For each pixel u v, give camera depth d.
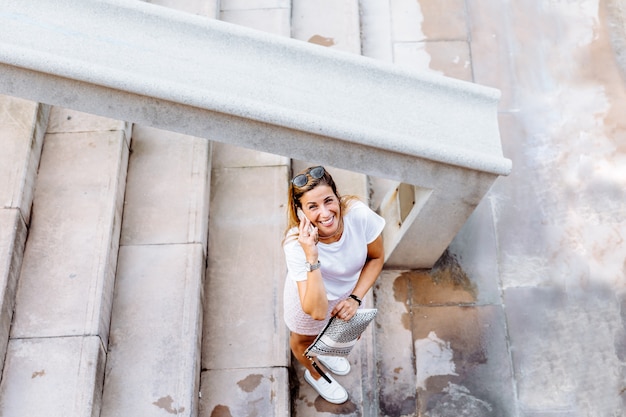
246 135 2.82
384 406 3.68
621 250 4.11
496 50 4.88
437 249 3.75
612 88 4.71
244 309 3.69
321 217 2.59
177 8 4.51
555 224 4.21
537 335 3.87
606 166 4.41
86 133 3.81
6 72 2.64
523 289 4.00
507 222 4.22
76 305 3.30
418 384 3.73
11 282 3.27
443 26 4.99
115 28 2.83
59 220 3.54
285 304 2.99
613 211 4.25
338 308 2.81
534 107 4.64
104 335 3.33
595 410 3.67
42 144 3.77
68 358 3.17
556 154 4.46
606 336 3.86
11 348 3.20
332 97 2.92
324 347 2.90
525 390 3.72
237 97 2.69
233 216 3.97
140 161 3.91
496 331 3.88
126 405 3.24
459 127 3.01
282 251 3.85
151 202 3.78
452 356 3.81
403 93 3.03
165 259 3.61
